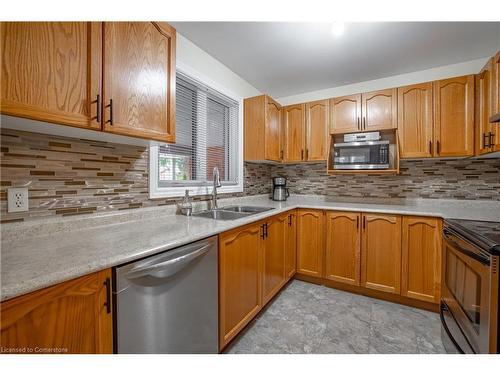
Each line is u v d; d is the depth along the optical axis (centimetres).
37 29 86
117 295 87
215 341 138
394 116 235
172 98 141
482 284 110
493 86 175
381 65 239
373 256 224
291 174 331
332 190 304
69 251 92
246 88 282
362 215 229
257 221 184
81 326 77
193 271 123
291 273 251
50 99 89
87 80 100
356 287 236
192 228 137
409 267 208
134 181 158
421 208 225
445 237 160
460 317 133
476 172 230
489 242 108
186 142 208
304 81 281
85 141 131
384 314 196
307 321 186
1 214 102
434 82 219
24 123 93
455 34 186
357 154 251
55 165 119
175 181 197
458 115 209
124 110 115
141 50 123
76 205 128
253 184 300
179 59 190
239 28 182
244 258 167
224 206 242
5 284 62
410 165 258
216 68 230
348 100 257
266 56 224
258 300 185
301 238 261
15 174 105
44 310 69
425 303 205
